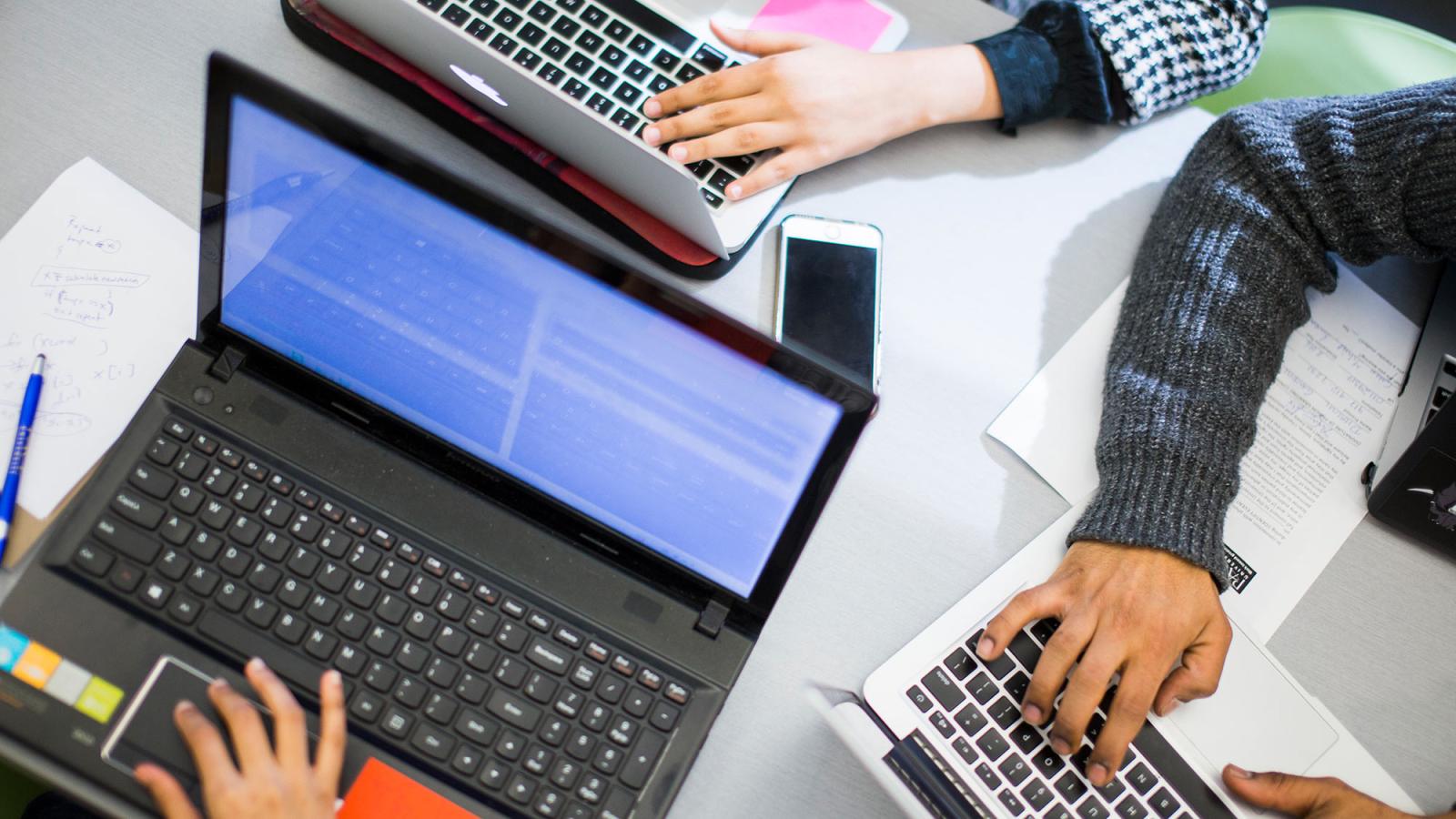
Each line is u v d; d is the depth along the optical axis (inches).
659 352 21.9
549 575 24.4
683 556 24.1
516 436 24.0
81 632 22.6
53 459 25.5
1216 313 28.8
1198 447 27.5
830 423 21.6
